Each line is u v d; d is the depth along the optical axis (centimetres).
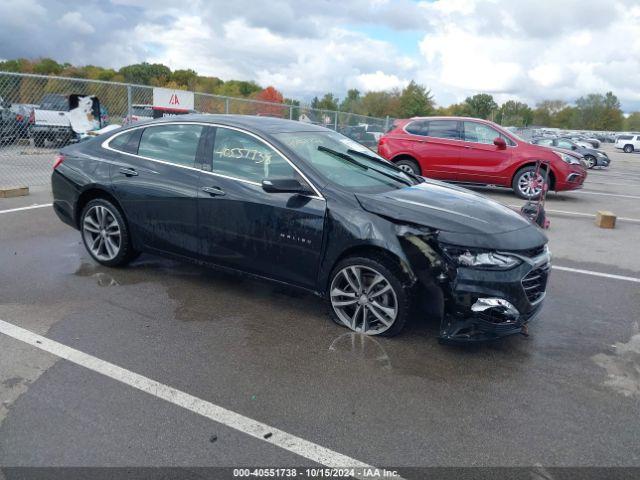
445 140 1181
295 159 437
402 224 388
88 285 497
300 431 295
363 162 490
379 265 394
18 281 499
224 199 452
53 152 1389
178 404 315
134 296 476
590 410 328
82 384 332
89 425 292
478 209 418
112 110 1253
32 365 351
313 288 430
